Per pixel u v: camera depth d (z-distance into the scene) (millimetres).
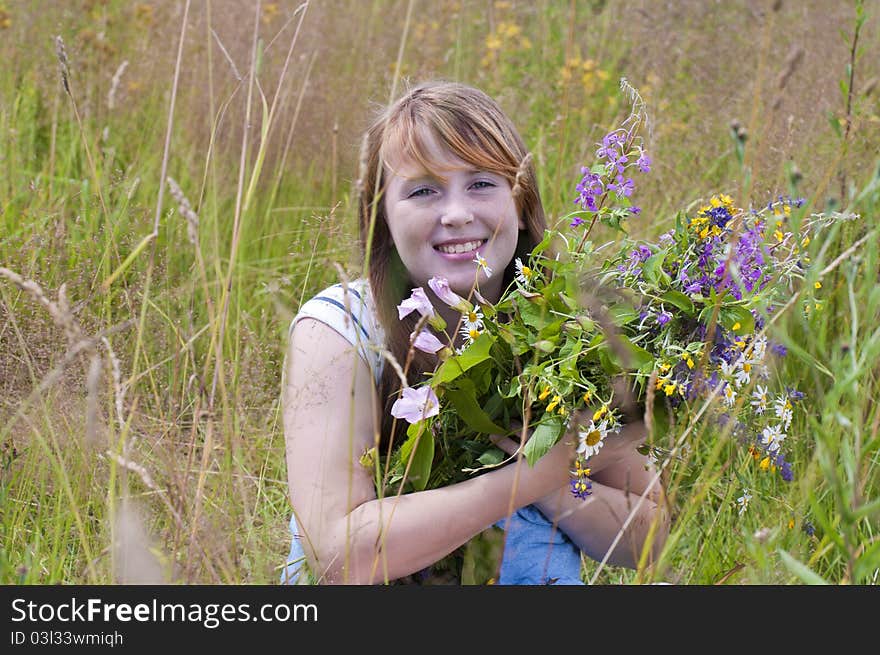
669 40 5086
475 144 2160
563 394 1921
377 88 4652
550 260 2045
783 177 3375
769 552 2086
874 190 1794
